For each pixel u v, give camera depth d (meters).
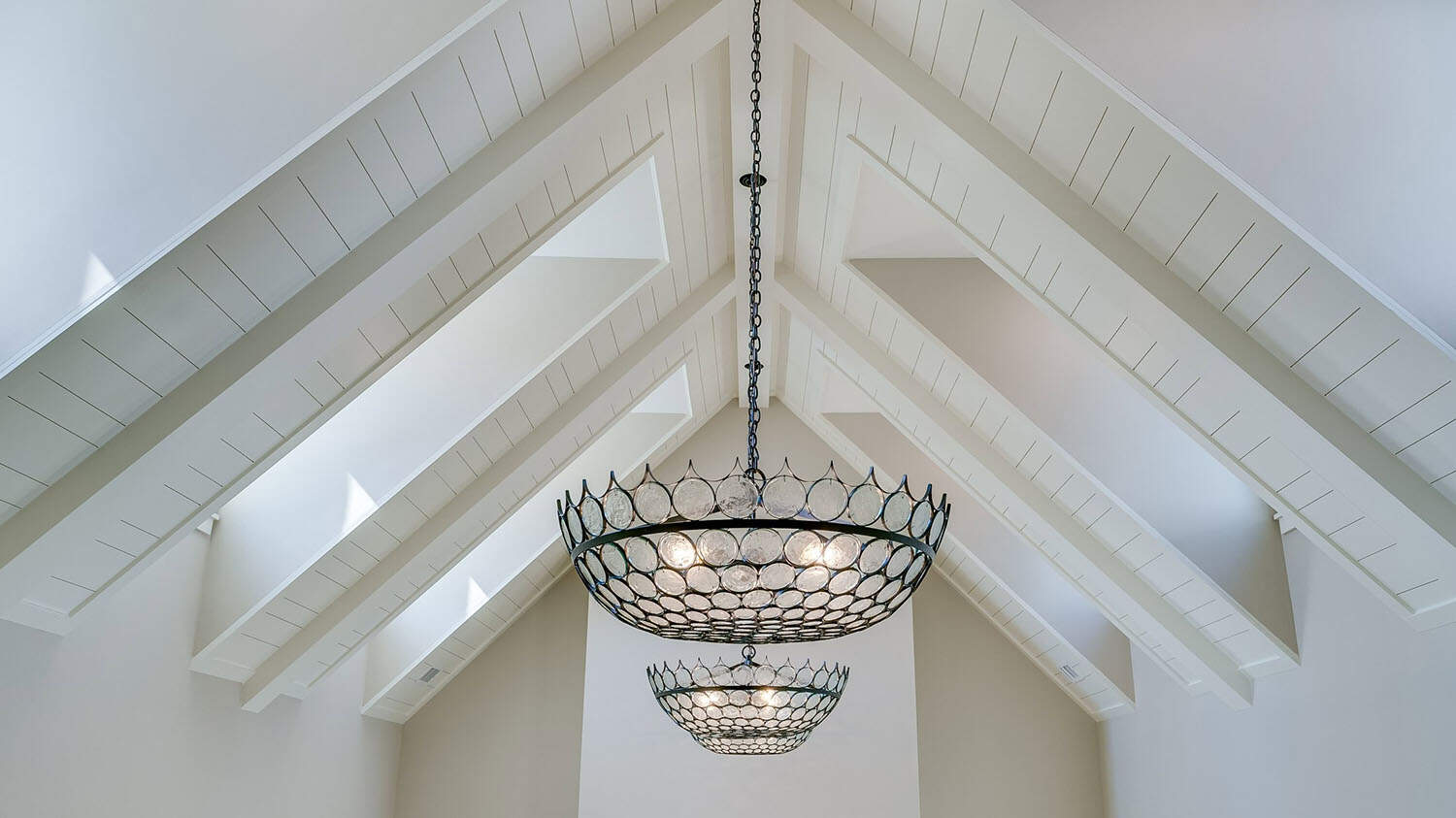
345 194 3.03
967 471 5.43
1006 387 4.55
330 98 2.49
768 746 4.69
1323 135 2.73
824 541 2.06
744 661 4.42
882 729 6.80
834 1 3.49
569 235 4.59
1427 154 2.70
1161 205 3.09
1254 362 3.21
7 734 3.44
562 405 5.07
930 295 4.66
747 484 2.21
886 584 2.16
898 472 6.51
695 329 5.39
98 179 2.40
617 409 5.48
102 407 3.02
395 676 6.44
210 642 4.51
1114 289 3.36
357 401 4.66
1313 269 2.87
